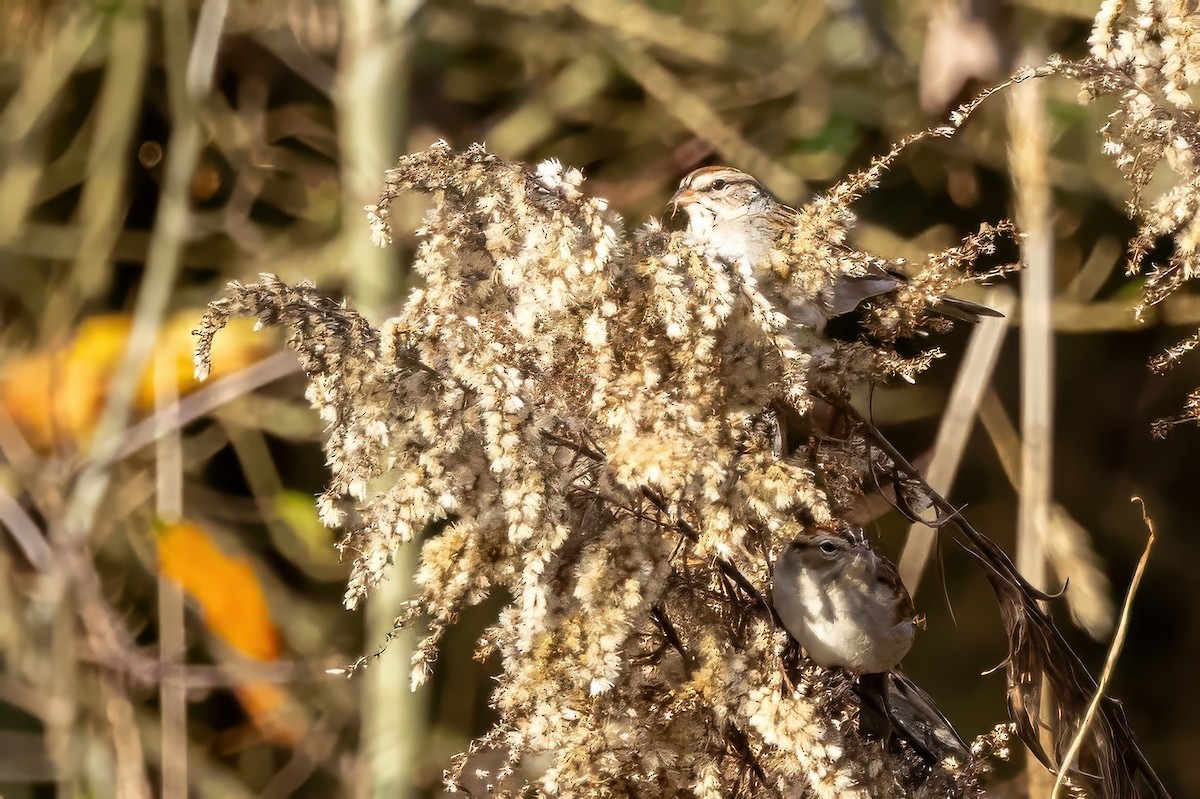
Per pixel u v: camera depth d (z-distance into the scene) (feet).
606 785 20.31
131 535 29.32
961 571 31.22
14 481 28.63
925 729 20.67
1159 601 32.53
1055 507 24.98
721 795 20.31
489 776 20.57
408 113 25.44
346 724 29.73
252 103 31.22
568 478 20.31
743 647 20.38
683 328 20.26
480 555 20.30
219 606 25.09
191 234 28.81
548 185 20.33
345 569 29.81
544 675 20.26
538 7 31.81
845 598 20.48
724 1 33.76
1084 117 27.43
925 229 31.24
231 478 34.12
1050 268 21.61
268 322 20.31
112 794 25.73
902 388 30.66
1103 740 20.56
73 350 28.27
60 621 26.13
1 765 27.48
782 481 20.24
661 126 32.91
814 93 31.76
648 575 20.26
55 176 31.40
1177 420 20.58
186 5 29.35
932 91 22.27
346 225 24.93
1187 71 20.33
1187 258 20.38
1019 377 30.37
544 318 20.33
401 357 20.30
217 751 30.42
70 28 29.53
